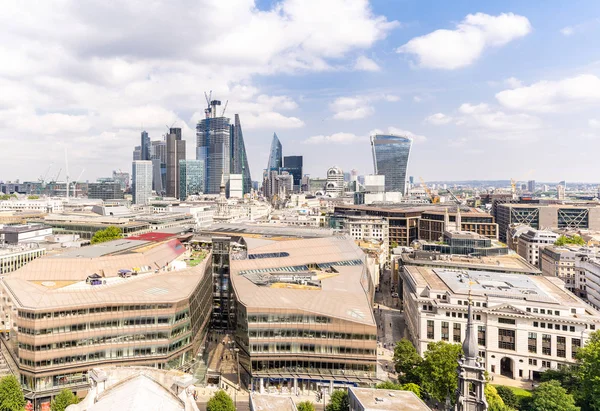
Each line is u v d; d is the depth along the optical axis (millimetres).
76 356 118438
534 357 146250
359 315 133125
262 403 90812
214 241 187500
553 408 107312
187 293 136625
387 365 152000
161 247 190125
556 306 146375
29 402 113500
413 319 174750
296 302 136250
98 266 155500
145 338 125750
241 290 148125
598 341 121188
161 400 69188
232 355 156750
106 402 68750
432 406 125375
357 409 90062
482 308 153625
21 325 115312
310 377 128375
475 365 69688
